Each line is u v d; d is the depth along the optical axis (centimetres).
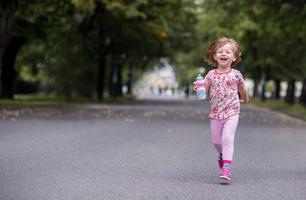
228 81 964
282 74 6588
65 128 1972
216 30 5606
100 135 1750
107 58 6581
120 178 959
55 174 980
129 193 835
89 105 4144
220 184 934
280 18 3525
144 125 2241
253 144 1636
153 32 4719
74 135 1722
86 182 912
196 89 957
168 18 4678
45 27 4344
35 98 5275
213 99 973
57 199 778
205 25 5866
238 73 973
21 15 3906
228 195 843
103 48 5553
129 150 1362
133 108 3869
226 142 954
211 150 1427
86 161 1148
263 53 5944
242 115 3416
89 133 1806
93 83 6075
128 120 2512
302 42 4309
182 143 1585
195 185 916
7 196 785
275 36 4556
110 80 6931
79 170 1031
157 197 812
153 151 1360
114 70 6712
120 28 5109
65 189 849
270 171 1098
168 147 1465
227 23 5616
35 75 6938
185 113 3344
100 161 1154
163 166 1116
